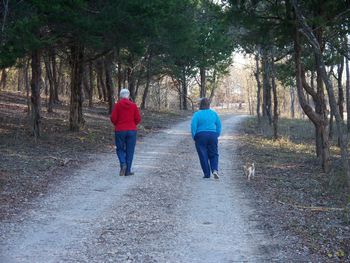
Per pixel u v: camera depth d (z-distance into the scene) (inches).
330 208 307.6
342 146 373.4
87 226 259.1
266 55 986.7
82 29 521.3
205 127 414.9
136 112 426.6
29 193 335.0
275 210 300.2
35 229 251.4
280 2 474.0
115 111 421.4
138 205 309.7
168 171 454.3
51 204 308.0
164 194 346.3
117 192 350.3
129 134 419.8
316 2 438.0
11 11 455.5
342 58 719.1
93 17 523.8
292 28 464.4
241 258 211.5
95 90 2081.7
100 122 987.3
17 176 386.6
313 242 232.4
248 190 368.2
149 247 225.0
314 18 424.2
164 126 1113.4
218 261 207.6
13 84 1899.6
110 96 1172.5
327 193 363.9
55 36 524.4
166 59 1373.0
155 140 784.3
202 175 437.7
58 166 453.4
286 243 231.6
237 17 484.4
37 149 554.6
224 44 1250.6
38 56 640.4
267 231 253.1
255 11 486.9
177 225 264.1
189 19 836.0
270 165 524.1
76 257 209.6
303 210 301.3
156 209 299.9
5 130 687.7
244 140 844.0
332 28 479.5
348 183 372.2
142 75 1530.5
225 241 236.2
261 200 331.3
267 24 484.1
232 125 1278.3
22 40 429.7
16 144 575.8
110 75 1160.8
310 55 689.6
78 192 347.6
